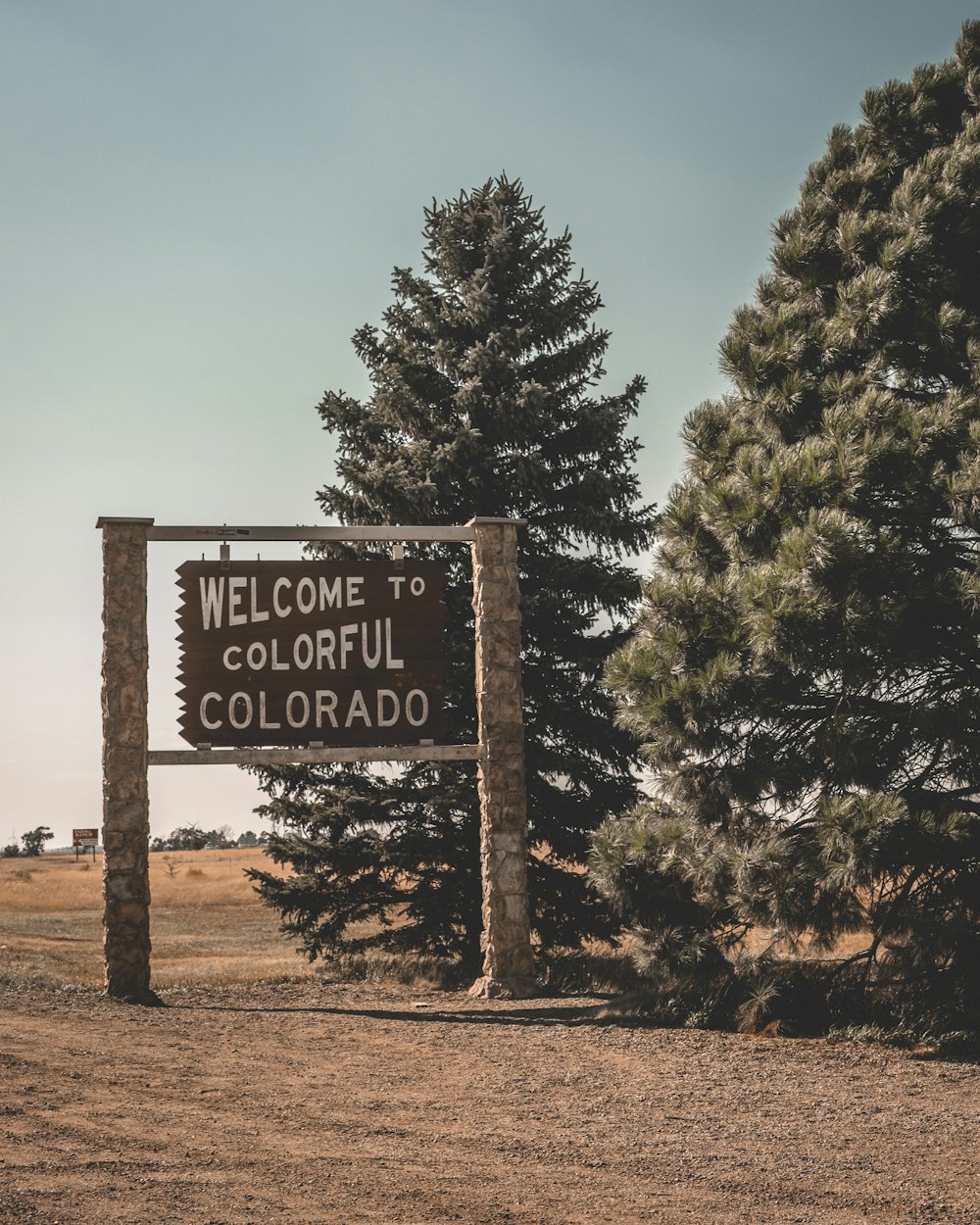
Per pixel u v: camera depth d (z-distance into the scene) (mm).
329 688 15531
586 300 20281
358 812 18562
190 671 15273
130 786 15055
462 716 19188
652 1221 6324
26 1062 9914
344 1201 6449
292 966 22125
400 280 20469
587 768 18984
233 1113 8570
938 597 11281
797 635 11219
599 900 18984
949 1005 11742
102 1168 6859
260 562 15602
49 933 30391
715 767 12422
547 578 19484
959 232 12602
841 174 13922
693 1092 9734
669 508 13609
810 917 11508
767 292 14242
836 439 11945
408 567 15938
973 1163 7590
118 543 15367
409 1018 13695
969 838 10953
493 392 19641
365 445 20281
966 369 12484
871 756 11523
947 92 13961
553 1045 11922
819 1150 7910
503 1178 7090
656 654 12625
